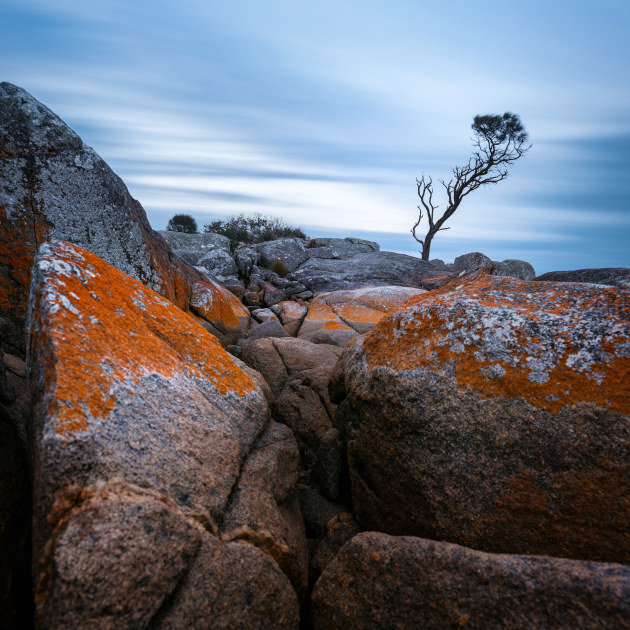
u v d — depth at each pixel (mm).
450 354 2959
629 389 2418
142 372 2625
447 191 33406
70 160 5609
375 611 2094
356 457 3369
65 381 2123
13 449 2475
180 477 2318
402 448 2963
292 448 3389
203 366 3242
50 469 1874
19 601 2090
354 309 11414
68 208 5602
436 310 3191
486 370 2797
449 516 2689
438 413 2842
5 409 2877
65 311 2484
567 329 2742
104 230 5980
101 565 1763
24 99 5398
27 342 2584
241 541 2402
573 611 1686
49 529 1815
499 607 1813
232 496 2613
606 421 2404
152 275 6762
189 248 21250
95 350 2430
